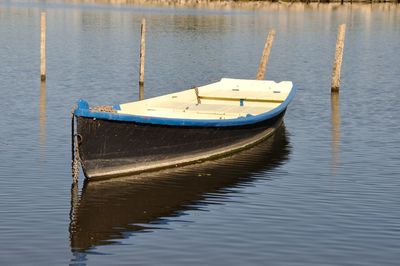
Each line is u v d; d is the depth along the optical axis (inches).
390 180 888.9
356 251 648.4
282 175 912.3
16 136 1105.4
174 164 950.4
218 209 770.8
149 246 659.4
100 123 851.4
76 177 852.0
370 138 1147.3
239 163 977.5
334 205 783.1
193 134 944.9
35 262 617.9
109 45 2637.8
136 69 1998.0
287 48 2669.8
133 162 904.3
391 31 3548.2
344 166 960.3
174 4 6166.3
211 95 1255.5
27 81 1718.8
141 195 821.2
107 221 730.2
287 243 666.8
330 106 1450.5
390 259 630.5
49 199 796.0
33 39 2775.6
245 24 3932.1
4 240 666.2
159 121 893.2
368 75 1942.7
